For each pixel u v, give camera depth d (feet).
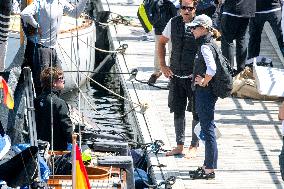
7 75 100.78
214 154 108.06
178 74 110.93
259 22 144.66
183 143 116.37
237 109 137.39
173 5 142.82
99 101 165.78
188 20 108.78
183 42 109.50
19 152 85.20
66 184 88.69
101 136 112.37
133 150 116.88
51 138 93.35
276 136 126.11
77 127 108.68
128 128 146.61
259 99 141.90
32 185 81.25
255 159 117.19
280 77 133.80
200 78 103.65
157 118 134.10
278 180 110.22
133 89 149.07
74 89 168.14
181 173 111.24
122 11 208.44
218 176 110.63
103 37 195.72
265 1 143.02
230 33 138.82
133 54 171.32
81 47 166.71
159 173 111.04
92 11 223.92
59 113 98.94
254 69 134.21
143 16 160.56
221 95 104.27
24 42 121.29
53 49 117.70
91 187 88.33
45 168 85.61
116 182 89.76
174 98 113.09
